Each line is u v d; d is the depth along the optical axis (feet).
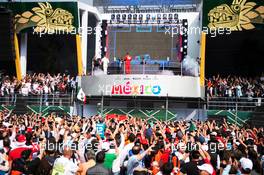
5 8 120.57
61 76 137.69
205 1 120.57
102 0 134.82
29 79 126.52
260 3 118.52
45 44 148.25
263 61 138.41
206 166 33.04
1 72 138.41
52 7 128.36
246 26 120.57
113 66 127.65
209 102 114.11
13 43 124.47
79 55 128.67
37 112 118.73
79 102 120.88
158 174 35.32
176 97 115.34
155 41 128.36
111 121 70.59
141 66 126.00
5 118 79.00
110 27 130.93
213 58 141.59
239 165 35.06
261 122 98.27
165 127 61.98
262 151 45.70
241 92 115.65
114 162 42.93
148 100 117.60
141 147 43.57
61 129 57.16
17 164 38.42
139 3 132.87
